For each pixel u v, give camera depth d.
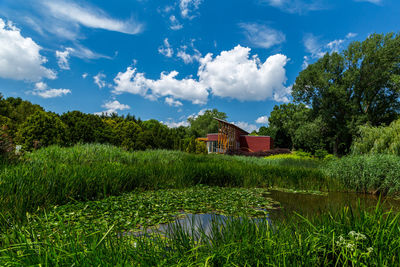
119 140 13.80
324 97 28.47
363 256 1.57
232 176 7.59
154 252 1.72
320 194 6.23
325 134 30.16
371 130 10.52
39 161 5.36
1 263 1.35
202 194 5.47
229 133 26.78
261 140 30.14
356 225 1.99
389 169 6.42
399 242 1.63
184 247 1.92
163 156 10.52
